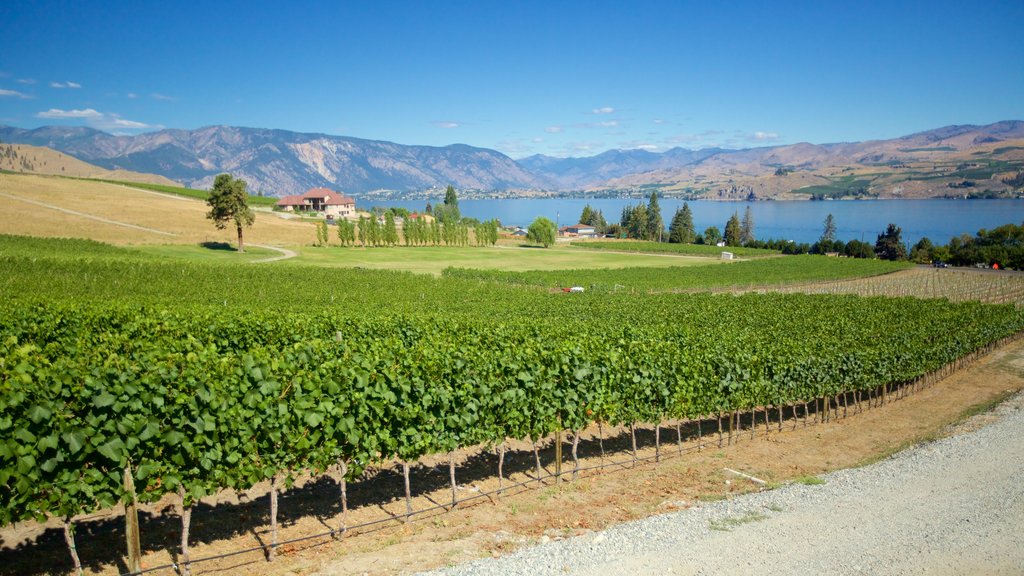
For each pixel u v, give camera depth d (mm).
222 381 10141
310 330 22641
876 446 17734
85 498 8539
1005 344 38344
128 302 28094
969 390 26469
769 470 15000
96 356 11680
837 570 8898
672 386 15953
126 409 8797
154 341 18016
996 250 105125
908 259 125250
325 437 10352
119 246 72875
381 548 9672
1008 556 9500
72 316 21750
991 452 15414
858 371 21828
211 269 51469
